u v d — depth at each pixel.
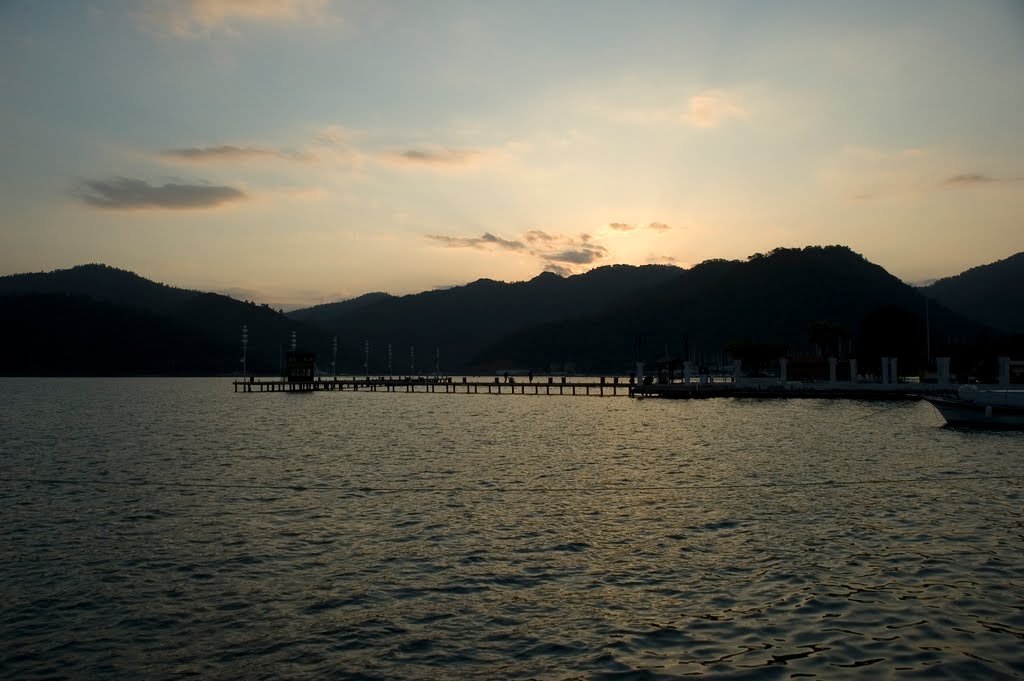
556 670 13.06
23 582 18.25
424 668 13.27
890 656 13.31
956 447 43.78
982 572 18.02
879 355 131.25
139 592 17.48
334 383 141.12
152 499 28.75
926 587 16.92
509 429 58.91
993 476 32.88
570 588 17.31
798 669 12.86
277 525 24.08
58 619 15.81
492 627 15.05
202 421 69.12
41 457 41.88
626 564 19.19
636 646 13.96
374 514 25.61
